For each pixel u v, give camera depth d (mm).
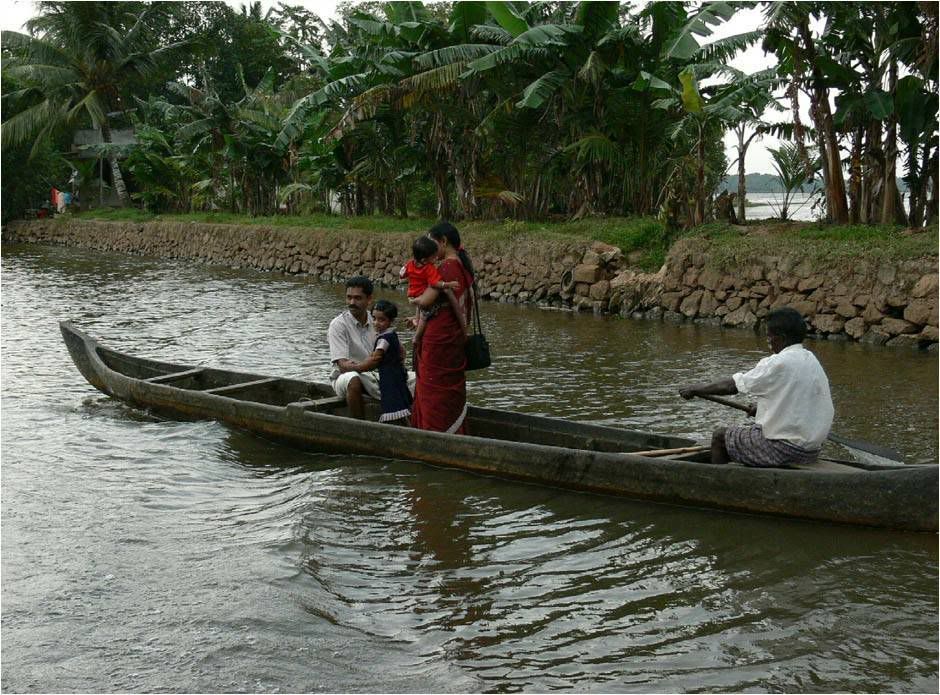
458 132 20781
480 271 18219
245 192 30188
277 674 3711
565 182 20750
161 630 4082
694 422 7922
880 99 13234
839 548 4980
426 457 6480
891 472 5012
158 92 42500
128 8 36219
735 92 14914
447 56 17906
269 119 27609
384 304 7227
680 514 5559
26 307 17078
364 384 7449
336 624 4156
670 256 14930
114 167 37125
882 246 12344
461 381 6801
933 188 14055
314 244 23406
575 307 16125
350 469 6504
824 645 3941
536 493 5961
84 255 31281
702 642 3990
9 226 38656
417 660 3842
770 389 5406
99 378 8812
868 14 13648
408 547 5094
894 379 9484
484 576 4703
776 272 13281
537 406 8625
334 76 21844
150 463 6758
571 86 17891
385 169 23078
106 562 4852
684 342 12312
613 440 6516
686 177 16547
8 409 8500
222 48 40438
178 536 5250
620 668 3771
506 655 3885
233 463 6809
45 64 33719
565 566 4824
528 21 18375
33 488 6133
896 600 4355
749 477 5363
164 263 27906
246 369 10695
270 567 4762
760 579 4625
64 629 4094
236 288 20547
